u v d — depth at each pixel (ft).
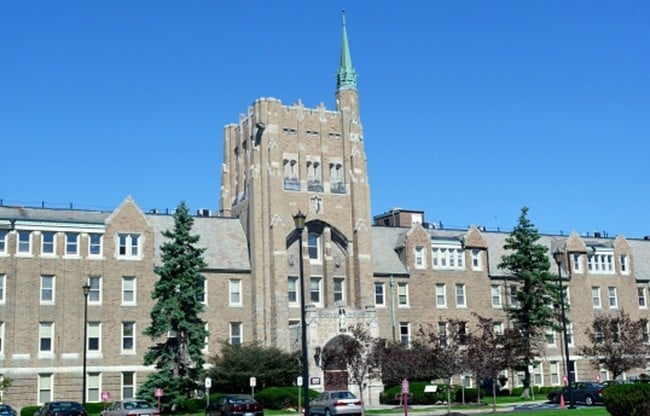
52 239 242.37
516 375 292.40
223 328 258.78
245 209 278.46
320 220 274.77
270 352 236.22
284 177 273.54
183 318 223.92
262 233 267.80
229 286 263.29
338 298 274.98
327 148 282.77
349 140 285.02
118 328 244.22
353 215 279.49
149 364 226.17
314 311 249.96
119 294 246.27
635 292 327.88
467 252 300.20
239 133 291.99
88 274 243.81
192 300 226.38
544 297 271.90
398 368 214.90
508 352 197.88
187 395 224.94
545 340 286.46
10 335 232.32
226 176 295.48
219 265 263.08
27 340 233.96
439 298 291.38
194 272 227.81
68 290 240.73
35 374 232.32
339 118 287.89
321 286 273.13
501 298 302.66
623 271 327.67
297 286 268.62
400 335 280.72
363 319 255.29
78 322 240.12
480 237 303.07
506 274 305.73
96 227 246.88
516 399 252.01
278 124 275.59
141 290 248.73
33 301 236.63
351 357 210.38
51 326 237.45
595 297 319.06
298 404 213.87
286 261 265.13
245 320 262.67
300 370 241.14
